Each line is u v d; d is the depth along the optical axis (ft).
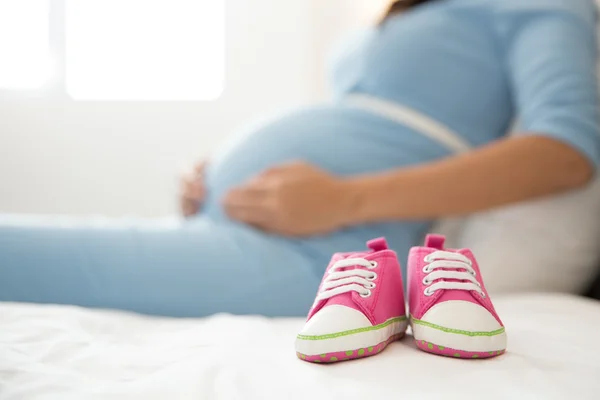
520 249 3.48
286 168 3.69
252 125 4.44
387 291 2.10
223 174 4.15
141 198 7.83
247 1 7.88
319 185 3.51
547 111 3.46
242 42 7.89
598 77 3.65
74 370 1.88
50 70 7.72
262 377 1.76
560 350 2.06
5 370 1.82
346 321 1.93
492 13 4.02
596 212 3.45
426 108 4.03
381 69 4.16
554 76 3.54
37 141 7.75
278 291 3.38
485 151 3.41
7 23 7.80
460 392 1.62
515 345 2.13
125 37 8.04
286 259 3.44
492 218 3.74
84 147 7.78
